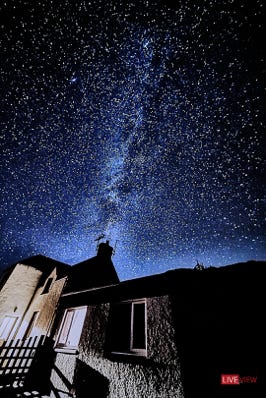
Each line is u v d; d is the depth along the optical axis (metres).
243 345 3.57
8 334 12.95
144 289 5.52
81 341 6.48
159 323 4.68
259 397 3.11
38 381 7.09
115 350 5.54
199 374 3.64
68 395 5.77
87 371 5.66
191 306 4.43
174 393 3.72
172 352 4.12
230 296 4.12
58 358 7.09
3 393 6.34
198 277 4.67
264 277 3.94
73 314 8.03
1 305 13.34
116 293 6.33
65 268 13.55
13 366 7.01
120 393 4.55
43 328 9.71
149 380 4.19
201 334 4.00
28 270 15.40
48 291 12.62
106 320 6.12
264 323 3.59
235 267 4.24
